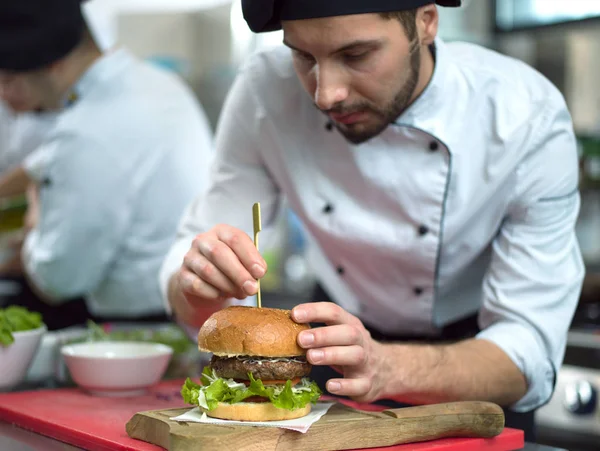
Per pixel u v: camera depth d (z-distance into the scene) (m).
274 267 3.57
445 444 1.27
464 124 1.57
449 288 1.80
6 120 3.73
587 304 2.48
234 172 1.83
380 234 1.69
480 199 1.60
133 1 4.12
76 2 2.48
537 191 1.56
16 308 1.77
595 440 2.13
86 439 1.32
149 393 1.68
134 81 2.67
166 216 2.69
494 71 1.60
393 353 1.38
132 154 2.59
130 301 2.76
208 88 3.77
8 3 2.42
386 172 1.63
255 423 1.21
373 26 1.27
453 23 2.92
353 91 1.34
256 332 1.27
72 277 2.64
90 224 2.59
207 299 1.51
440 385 1.41
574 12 2.59
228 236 1.41
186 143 2.71
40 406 1.55
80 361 1.62
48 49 2.45
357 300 1.96
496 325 1.58
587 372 2.14
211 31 3.73
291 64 1.67
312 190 1.73
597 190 2.73
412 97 1.54
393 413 1.29
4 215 3.19
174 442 1.14
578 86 2.76
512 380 1.50
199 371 1.93
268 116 1.71
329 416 1.30
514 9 2.78
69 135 2.56
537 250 1.57
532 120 1.55
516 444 1.34
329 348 1.27
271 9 1.32
